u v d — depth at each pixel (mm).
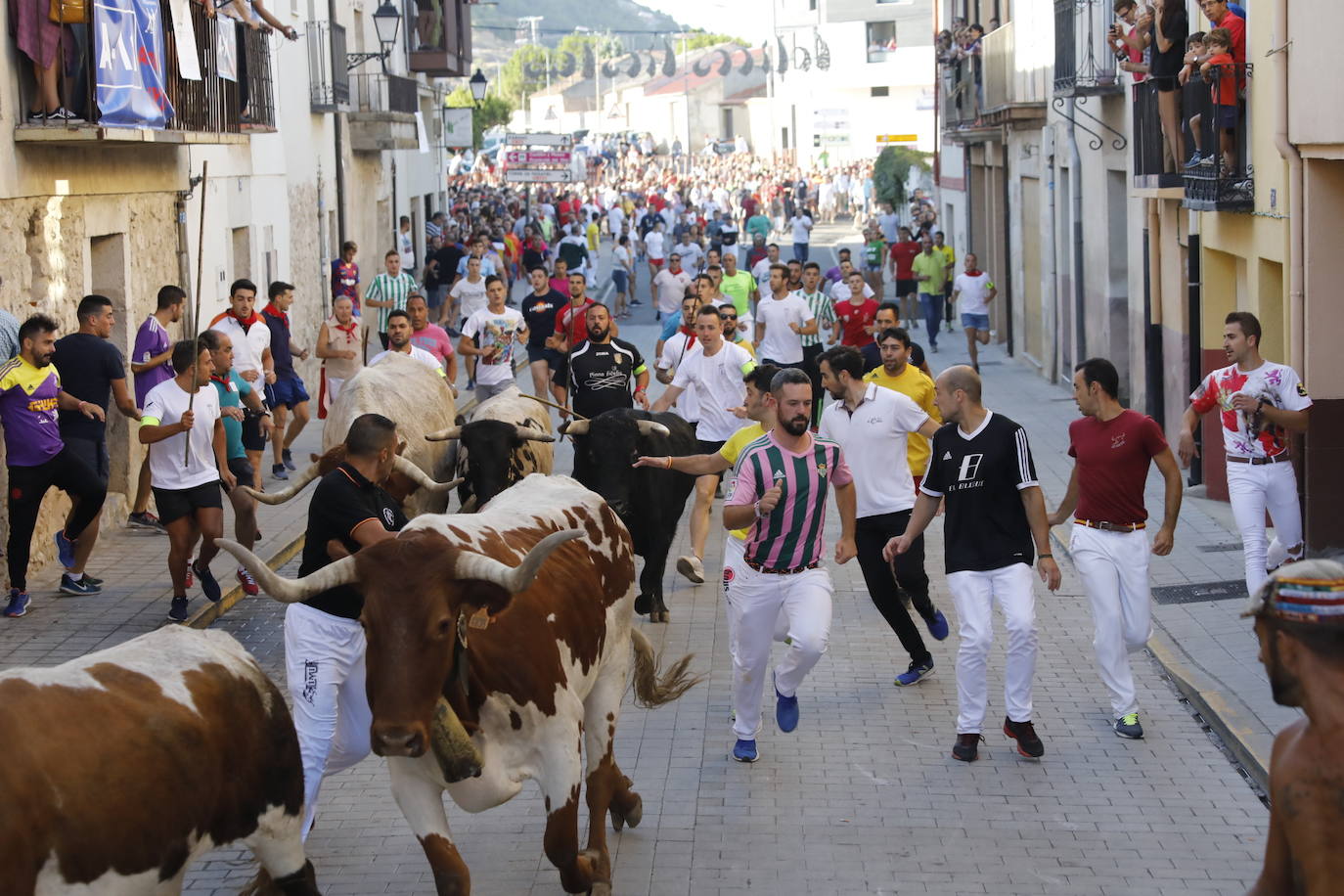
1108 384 8023
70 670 4430
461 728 5074
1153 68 15461
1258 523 9891
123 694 4441
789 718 7785
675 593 11297
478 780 5426
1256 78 12484
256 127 16562
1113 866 6496
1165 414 16594
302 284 22906
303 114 23031
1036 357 25234
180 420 9961
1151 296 16453
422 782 5395
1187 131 14320
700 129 112125
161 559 12031
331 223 25172
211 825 4723
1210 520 13109
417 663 4816
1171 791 7352
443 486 7121
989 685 9023
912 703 8727
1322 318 11312
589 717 6359
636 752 7957
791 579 7523
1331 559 3527
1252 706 8266
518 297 36594
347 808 7262
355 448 6121
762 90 111438
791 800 7273
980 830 6891
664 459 8258
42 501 11375
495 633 5332
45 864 4078
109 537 12797
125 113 12141
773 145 83625
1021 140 25062
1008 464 7691
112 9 11867
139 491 12906
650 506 10055
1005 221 26859
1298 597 3391
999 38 25672
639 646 6969
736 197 70500
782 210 63125
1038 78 23266
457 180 71125
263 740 4898
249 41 16719
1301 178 11297
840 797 7309
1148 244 16531
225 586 11109
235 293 14281
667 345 13164
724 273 20516
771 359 16062
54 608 10523
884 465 8977
